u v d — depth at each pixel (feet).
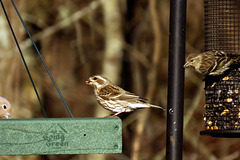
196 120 53.98
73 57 59.26
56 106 56.85
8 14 51.85
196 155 53.67
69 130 26.27
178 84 27.91
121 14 59.06
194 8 57.88
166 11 59.82
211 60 35.09
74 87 58.23
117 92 34.09
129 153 54.49
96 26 58.85
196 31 57.57
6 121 25.88
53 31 56.95
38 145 26.02
